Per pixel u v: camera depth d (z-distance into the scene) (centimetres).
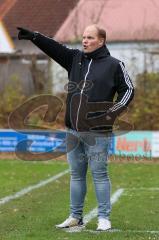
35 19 7838
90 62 2003
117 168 4222
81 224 2122
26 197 2938
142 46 6712
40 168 4200
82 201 2100
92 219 2288
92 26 2003
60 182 3512
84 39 2002
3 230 2094
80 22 7206
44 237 1952
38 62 5769
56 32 7594
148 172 4022
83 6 7431
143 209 2589
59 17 7775
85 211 2497
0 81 5894
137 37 7000
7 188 3256
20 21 7850
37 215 2411
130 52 6956
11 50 6550
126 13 7394
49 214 2433
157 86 5350
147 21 7244
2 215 2417
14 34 7662
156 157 4650
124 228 2114
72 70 2028
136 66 5588
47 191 3147
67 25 7319
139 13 7362
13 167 4250
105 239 1909
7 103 5559
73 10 7512
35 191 3150
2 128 5500
